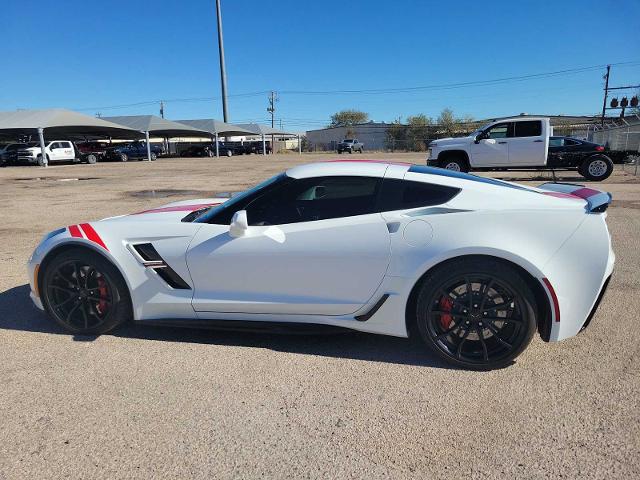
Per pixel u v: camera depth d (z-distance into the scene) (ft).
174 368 11.02
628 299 14.94
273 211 11.87
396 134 254.47
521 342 10.41
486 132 50.37
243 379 10.53
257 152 209.87
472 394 9.85
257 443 8.43
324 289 11.33
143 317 12.32
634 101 122.21
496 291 10.53
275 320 11.77
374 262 10.92
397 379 10.48
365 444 8.38
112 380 10.51
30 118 120.16
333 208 11.62
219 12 200.34
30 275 12.78
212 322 11.95
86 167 106.93
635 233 24.56
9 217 33.42
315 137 287.69
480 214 10.62
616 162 77.41
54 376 10.68
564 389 9.95
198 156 180.24
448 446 8.29
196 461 7.99
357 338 12.54
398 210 11.14
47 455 8.16
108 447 8.35
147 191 50.52
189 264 11.87
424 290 10.72
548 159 51.96
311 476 7.63
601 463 7.80
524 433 8.59
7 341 12.42
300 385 10.28
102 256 12.18
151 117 161.99
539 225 10.40
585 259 10.35
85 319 12.51
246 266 11.57
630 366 10.81
